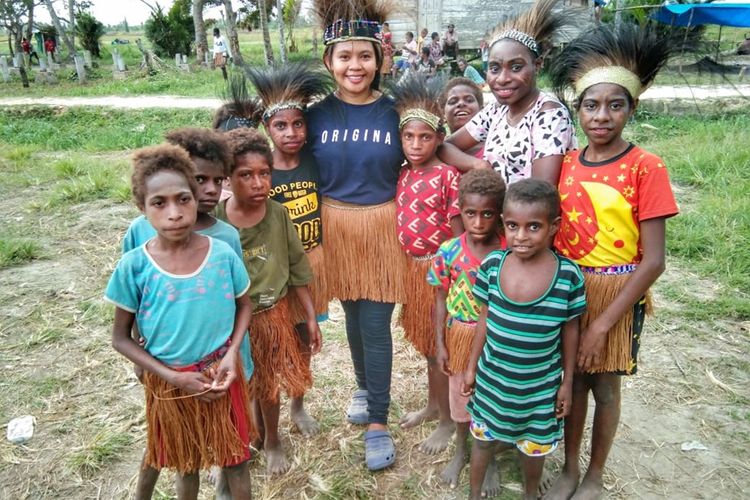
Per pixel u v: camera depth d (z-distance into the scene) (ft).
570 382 7.33
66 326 13.43
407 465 9.21
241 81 9.88
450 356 8.27
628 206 6.85
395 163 8.79
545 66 7.94
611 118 6.73
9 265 16.70
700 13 32.83
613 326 7.27
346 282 9.14
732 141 25.61
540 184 6.73
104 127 41.60
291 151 8.67
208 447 6.98
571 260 7.15
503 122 8.08
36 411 10.52
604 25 7.11
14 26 94.17
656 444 9.43
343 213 8.92
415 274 8.99
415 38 60.49
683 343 12.28
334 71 8.58
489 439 7.70
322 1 8.48
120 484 8.86
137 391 11.11
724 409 10.25
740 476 8.75
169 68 71.51
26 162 29.50
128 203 21.84
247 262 8.09
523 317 7.00
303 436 9.85
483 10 59.41
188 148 6.77
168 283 6.34
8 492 8.70
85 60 82.69
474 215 7.41
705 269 15.24
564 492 8.25
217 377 6.62
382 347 9.23
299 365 8.68
